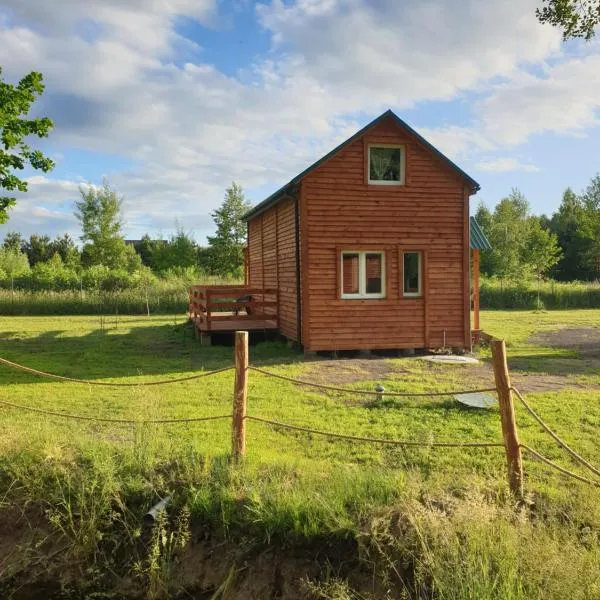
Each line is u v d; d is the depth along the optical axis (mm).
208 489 5621
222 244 53344
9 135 16203
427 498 5355
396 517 5078
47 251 78500
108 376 12797
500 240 55312
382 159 16281
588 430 8156
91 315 31141
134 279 36500
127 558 5414
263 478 5906
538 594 4160
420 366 14250
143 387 9172
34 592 5340
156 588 5094
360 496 5395
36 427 7285
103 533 5508
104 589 5266
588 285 38312
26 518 5746
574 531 4816
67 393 10523
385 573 4688
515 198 64625
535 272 50188
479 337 18016
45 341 19297
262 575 5035
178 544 5363
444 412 9125
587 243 58250
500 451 7148
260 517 5223
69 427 7836
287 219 18031
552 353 16469
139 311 32250
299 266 16578
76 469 6020
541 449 7281
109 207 53719
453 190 16547
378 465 6504
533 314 30406
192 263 55625
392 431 8086
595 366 14172
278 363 14719
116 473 5949
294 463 6387
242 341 6285
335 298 16031
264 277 21844
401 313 16406
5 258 54656
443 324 16641
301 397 10281
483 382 11953
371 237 16141
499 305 35406
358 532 4953
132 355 16156
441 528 4699
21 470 6059
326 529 5129
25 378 12258
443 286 16609
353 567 4914
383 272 16359
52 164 17016
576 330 22656
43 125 16906
